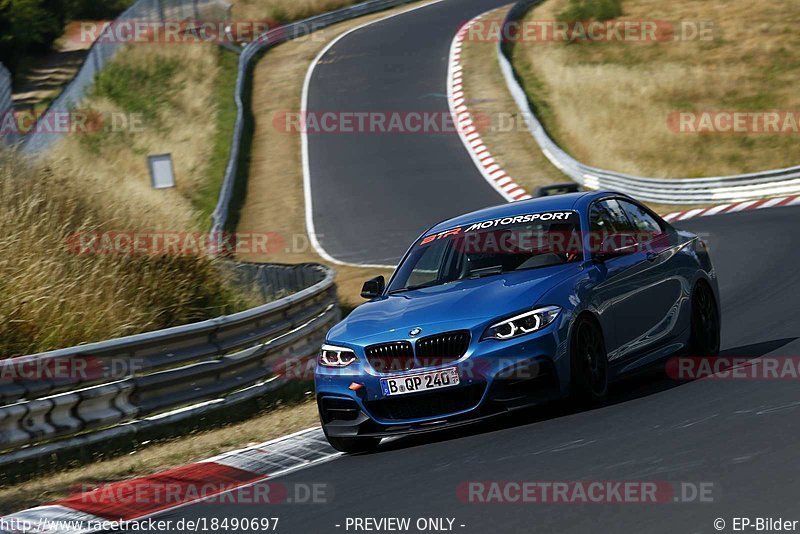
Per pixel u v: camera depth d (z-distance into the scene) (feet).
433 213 302.04
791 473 53.88
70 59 483.92
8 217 142.92
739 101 416.05
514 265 83.92
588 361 78.18
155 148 366.02
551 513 53.06
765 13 525.34
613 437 67.72
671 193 303.27
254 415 111.55
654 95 424.87
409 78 466.29
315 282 166.20
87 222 150.00
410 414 76.38
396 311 80.53
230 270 167.73
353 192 334.44
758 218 245.65
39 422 94.27
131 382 102.27
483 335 74.74
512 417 81.05
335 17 604.49
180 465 86.33
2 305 123.75
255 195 342.23
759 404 71.77
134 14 470.80
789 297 131.75
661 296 89.30
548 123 399.65
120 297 136.46
